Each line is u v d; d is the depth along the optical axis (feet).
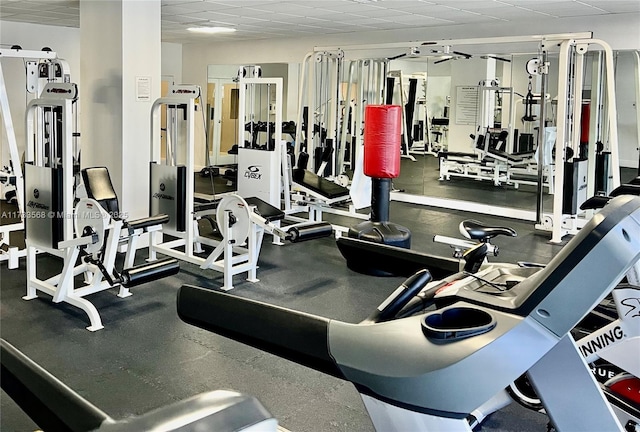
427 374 3.56
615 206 3.48
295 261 17.58
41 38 27.43
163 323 12.37
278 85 19.70
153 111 16.71
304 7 21.27
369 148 15.79
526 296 3.68
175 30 28.84
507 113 25.30
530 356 3.58
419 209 26.50
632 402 6.58
